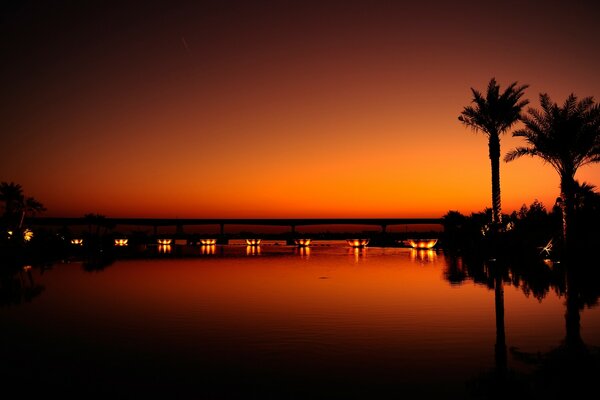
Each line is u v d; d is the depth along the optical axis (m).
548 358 8.18
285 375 7.38
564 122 26.31
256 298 15.53
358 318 11.84
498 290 16.84
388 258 38.34
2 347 9.12
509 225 38.34
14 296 16.44
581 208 31.33
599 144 26.38
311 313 12.61
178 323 11.40
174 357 8.39
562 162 27.39
